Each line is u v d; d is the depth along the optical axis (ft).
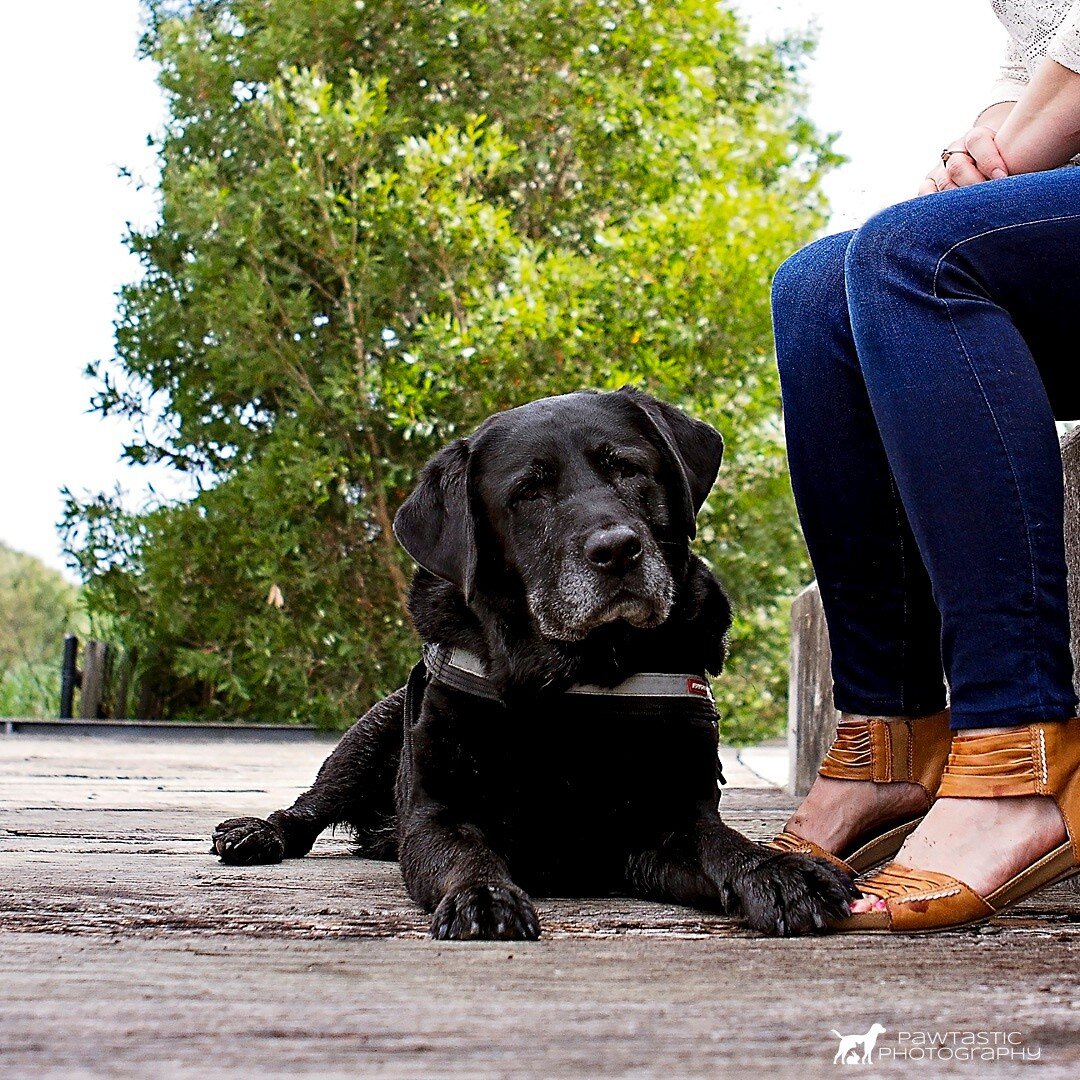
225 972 4.97
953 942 5.60
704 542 30.30
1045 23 7.04
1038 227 6.06
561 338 27.12
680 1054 3.85
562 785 7.62
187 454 32.71
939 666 7.37
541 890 7.79
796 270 7.41
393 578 29.25
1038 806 5.85
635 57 31.27
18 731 28.84
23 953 5.35
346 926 6.19
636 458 8.44
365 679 29.81
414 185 27.43
